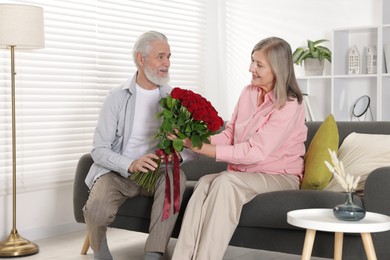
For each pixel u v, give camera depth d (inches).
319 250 119.3
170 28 220.8
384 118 199.0
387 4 199.9
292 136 133.3
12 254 151.8
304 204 118.4
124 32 201.3
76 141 184.9
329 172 129.6
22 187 169.6
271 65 130.6
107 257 138.0
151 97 139.7
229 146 128.1
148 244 128.3
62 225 181.5
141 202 136.7
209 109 124.3
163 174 132.8
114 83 196.2
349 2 213.6
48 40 175.9
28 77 170.7
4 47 157.4
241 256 152.0
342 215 99.8
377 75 196.5
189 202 124.1
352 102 212.5
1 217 165.2
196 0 233.0
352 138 138.9
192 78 232.4
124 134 137.3
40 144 174.4
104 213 131.6
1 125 164.9
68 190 183.6
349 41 212.5
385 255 114.1
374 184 114.4
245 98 139.4
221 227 120.1
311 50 211.0
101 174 136.3
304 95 207.3
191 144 126.6
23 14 150.2
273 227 122.3
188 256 120.7
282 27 229.0
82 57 186.5
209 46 239.6
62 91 180.1
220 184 121.9
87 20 188.2
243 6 237.9
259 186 125.7
